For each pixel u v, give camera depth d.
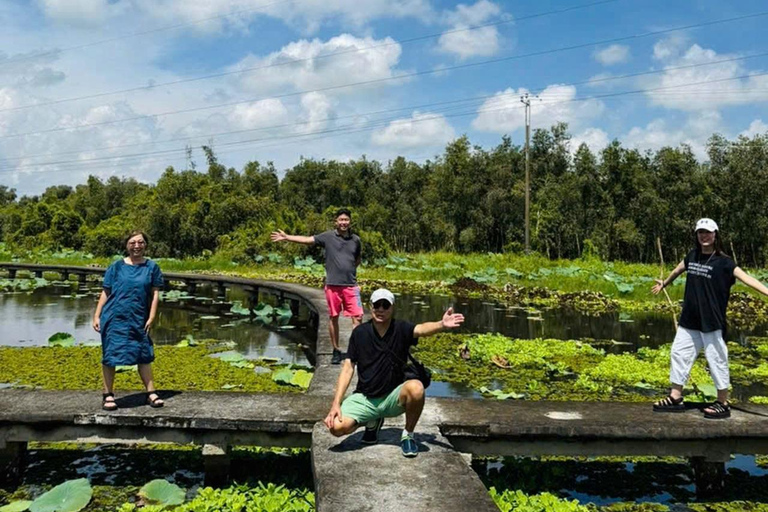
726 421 5.25
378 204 53.00
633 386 8.65
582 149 45.00
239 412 5.29
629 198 44.19
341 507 3.49
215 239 36.38
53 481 5.21
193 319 15.36
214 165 56.97
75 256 36.84
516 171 49.50
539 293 19.20
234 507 4.48
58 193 71.38
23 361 9.74
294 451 5.70
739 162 39.53
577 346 11.31
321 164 59.50
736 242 41.03
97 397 5.70
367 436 4.54
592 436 5.04
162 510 4.56
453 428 5.04
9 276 26.98
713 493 5.11
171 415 5.15
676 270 5.58
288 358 10.67
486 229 47.41
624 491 5.16
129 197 56.19
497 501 4.62
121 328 5.25
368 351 4.36
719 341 5.23
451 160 47.88
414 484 3.83
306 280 23.98
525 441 5.12
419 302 18.19
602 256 43.22
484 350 10.77
